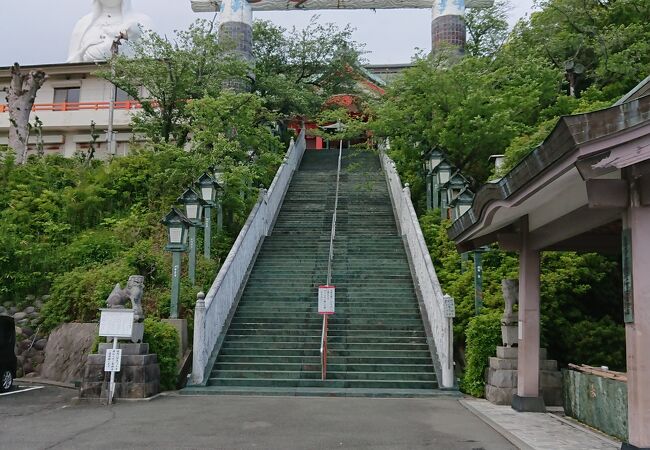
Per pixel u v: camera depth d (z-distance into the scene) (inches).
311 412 394.0
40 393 492.4
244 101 808.9
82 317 602.9
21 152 956.0
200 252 694.5
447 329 491.5
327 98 1323.8
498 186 313.6
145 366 452.4
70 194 802.2
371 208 893.8
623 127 218.4
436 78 832.3
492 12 1202.6
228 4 1154.7
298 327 579.2
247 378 502.3
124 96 1331.2
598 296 572.7
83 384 447.8
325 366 500.1
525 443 303.9
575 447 296.4
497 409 409.4
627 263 257.1
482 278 568.4
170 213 542.0
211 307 534.6
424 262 603.8
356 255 728.3
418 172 919.7
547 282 533.3
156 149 864.3
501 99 764.6
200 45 899.4
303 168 1131.3
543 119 789.9
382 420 368.2
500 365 442.3
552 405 434.6
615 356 493.0
